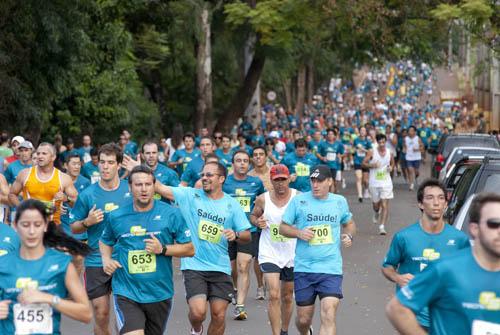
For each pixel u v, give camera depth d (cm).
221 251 1627
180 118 7019
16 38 3512
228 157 3228
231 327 1919
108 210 1667
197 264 1609
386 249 3019
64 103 4962
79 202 1680
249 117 7644
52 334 1102
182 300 2212
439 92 17088
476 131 9025
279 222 1747
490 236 872
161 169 2416
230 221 1639
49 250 1114
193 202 1636
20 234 1095
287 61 7212
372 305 2142
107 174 1669
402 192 5144
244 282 1992
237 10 4822
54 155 2033
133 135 5794
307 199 1606
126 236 1407
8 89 3472
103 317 1633
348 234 1641
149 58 6172
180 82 6862
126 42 4875
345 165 7100
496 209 871
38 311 1094
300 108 11681
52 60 3672
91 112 5062
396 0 4778
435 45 5609
